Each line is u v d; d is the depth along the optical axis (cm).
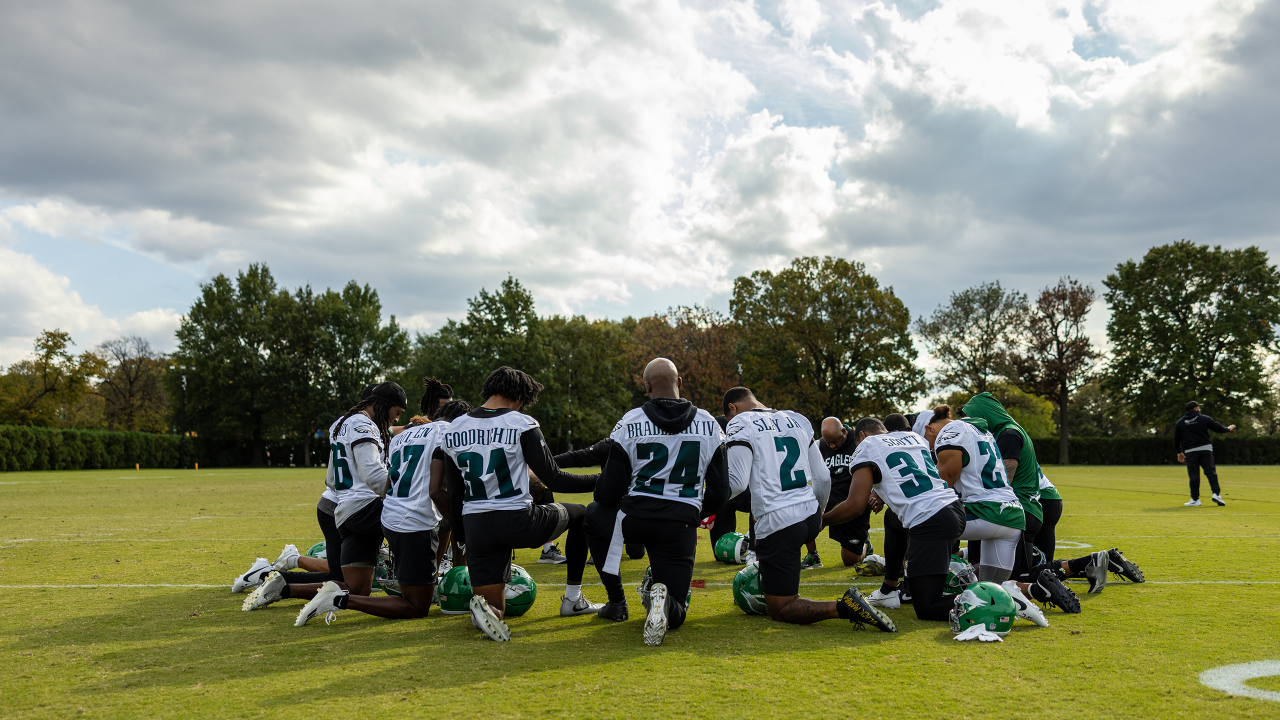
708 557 769
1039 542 595
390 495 470
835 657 359
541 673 332
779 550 438
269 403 5234
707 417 428
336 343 5444
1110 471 3159
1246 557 690
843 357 4300
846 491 699
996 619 401
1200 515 1124
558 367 5366
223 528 970
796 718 271
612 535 455
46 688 314
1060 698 294
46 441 3544
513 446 430
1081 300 4428
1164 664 343
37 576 612
